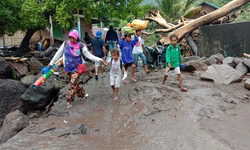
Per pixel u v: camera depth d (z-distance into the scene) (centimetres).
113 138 298
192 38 1229
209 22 1071
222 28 850
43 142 288
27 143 285
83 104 459
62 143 285
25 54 1055
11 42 1522
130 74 759
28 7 764
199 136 290
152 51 847
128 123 348
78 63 431
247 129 313
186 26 1110
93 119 375
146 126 331
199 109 389
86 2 736
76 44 423
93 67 866
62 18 728
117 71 473
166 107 402
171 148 263
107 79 717
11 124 370
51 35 1606
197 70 717
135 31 646
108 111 411
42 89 622
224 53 846
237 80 579
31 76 818
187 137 289
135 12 855
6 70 783
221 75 596
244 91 504
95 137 304
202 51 979
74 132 318
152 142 280
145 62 725
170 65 502
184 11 2061
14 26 839
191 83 580
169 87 545
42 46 1437
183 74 720
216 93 484
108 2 833
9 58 871
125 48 599
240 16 1309
